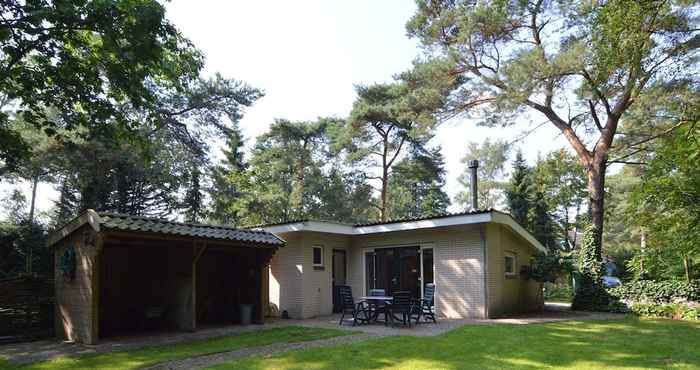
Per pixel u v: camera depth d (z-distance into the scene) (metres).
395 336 10.28
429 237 14.90
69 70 11.20
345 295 13.05
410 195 46.88
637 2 8.41
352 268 16.66
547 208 29.52
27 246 18.09
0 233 18.06
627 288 16.00
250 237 12.77
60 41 11.24
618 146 18.55
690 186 11.89
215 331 11.76
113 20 10.20
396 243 15.63
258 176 35.69
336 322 13.30
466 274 13.99
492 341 9.52
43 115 12.04
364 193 37.03
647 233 15.37
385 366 7.59
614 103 18.52
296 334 10.89
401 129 31.44
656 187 12.70
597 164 18.67
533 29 19.73
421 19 21.02
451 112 20.89
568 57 16.25
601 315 14.59
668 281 15.66
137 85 11.27
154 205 25.44
